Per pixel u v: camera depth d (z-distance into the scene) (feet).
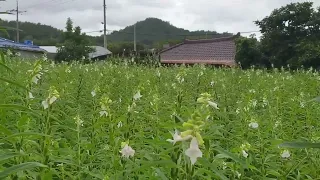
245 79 42.52
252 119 16.85
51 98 11.60
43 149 10.78
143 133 15.08
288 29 101.45
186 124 8.13
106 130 16.67
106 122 14.92
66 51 121.49
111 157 13.16
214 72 46.14
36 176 10.32
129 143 12.79
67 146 14.55
